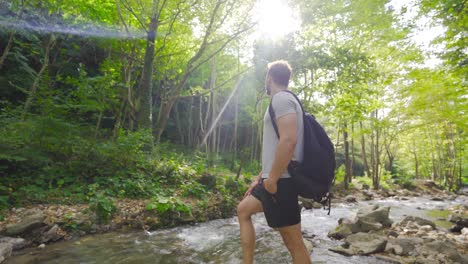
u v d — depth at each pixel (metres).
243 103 24.41
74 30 11.64
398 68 10.39
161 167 7.97
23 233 3.95
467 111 10.91
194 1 10.34
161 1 10.51
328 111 12.91
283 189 1.91
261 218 6.79
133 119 10.67
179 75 18.45
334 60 10.55
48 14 11.15
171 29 11.06
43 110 6.68
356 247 4.29
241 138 31.66
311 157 1.89
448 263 3.71
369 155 31.27
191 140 26.97
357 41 10.00
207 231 5.18
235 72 20.39
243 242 2.00
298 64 11.02
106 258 3.50
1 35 12.76
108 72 11.15
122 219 5.10
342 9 8.23
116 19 10.95
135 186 6.44
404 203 12.05
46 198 5.36
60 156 6.69
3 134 5.92
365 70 10.77
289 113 1.86
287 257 3.84
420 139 25.91
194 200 6.98
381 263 3.74
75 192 5.87
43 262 3.28
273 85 2.14
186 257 3.67
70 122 7.05
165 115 11.01
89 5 10.07
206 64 19.88
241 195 8.40
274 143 1.99
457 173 26.16
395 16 6.69
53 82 8.86
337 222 6.61
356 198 12.73
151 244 4.18
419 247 4.29
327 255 4.01
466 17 5.20
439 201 14.12
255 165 20.34
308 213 7.80
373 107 12.75
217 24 11.19
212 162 15.91
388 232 5.29
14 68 13.02
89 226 4.64
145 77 10.25
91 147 6.97
